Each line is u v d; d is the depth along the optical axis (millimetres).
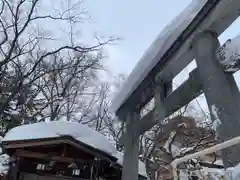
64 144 6543
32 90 13531
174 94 2775
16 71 12250
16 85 11547
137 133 3730
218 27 2186
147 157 9977
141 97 3602
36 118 13758
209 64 2062
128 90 3598
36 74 12742
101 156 6395
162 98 3080
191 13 2285
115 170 6777
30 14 11625
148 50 2975
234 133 1671
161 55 2830
